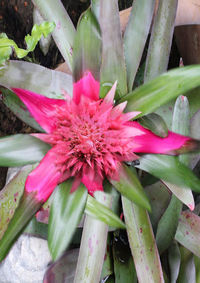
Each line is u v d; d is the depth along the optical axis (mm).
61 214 219
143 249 260
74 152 237
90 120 237
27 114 303
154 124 239
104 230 262
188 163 276
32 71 289
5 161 234
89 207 254
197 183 230
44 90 289
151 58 314
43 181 230
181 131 266
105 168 237
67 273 297
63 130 237
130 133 240
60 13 296
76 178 236
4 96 301
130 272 301
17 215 213
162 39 308
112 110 243
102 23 267
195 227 296
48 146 247
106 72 272
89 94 254
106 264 317
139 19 294
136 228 265
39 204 224
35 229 317
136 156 244
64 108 243
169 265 301
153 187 314
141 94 250
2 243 198
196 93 317
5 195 283
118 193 289
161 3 296
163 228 281
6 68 283
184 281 307
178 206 271
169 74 244
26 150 243
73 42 272
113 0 266
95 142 235
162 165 250
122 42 271
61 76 296
